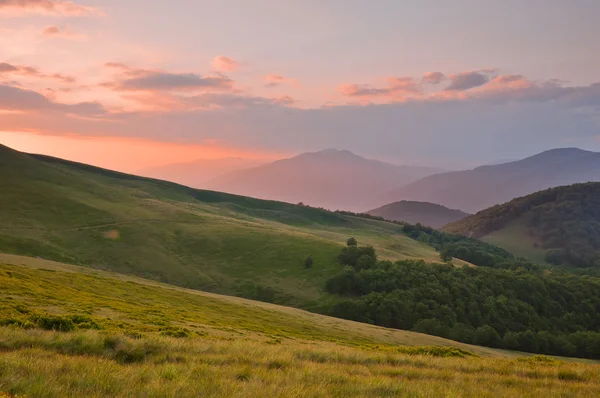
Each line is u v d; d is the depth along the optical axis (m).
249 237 176.00
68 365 12.59
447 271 154.00
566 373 20.09
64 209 177.38
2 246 119.31
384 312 119.62
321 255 158.62
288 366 16.97
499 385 15.84
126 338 18.70
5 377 10.51
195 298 77.12
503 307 130.00
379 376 15.74
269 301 129.12
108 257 139.62
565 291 145.62
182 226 184.12
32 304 34.84
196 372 13.43
